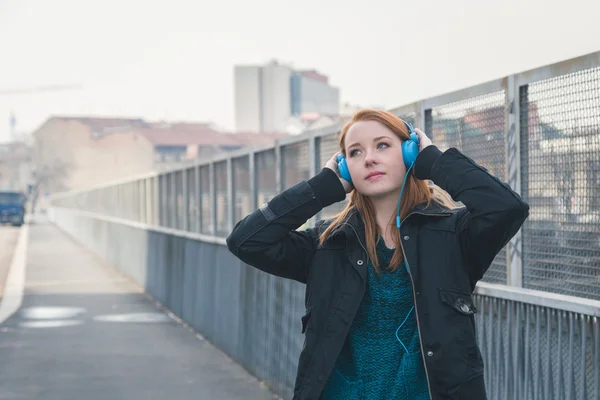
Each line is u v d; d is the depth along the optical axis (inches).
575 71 146.3
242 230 114.4
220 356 359.6
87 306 542.0
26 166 4458.7
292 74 6122.1
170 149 4453.7
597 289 144.3
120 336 416.5
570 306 144.0
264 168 316.5
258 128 6151.6
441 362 102.9
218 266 378.6
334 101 6422.2
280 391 283.6
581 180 146.9
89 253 1115.9
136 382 307.6
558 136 152.9
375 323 107.6
